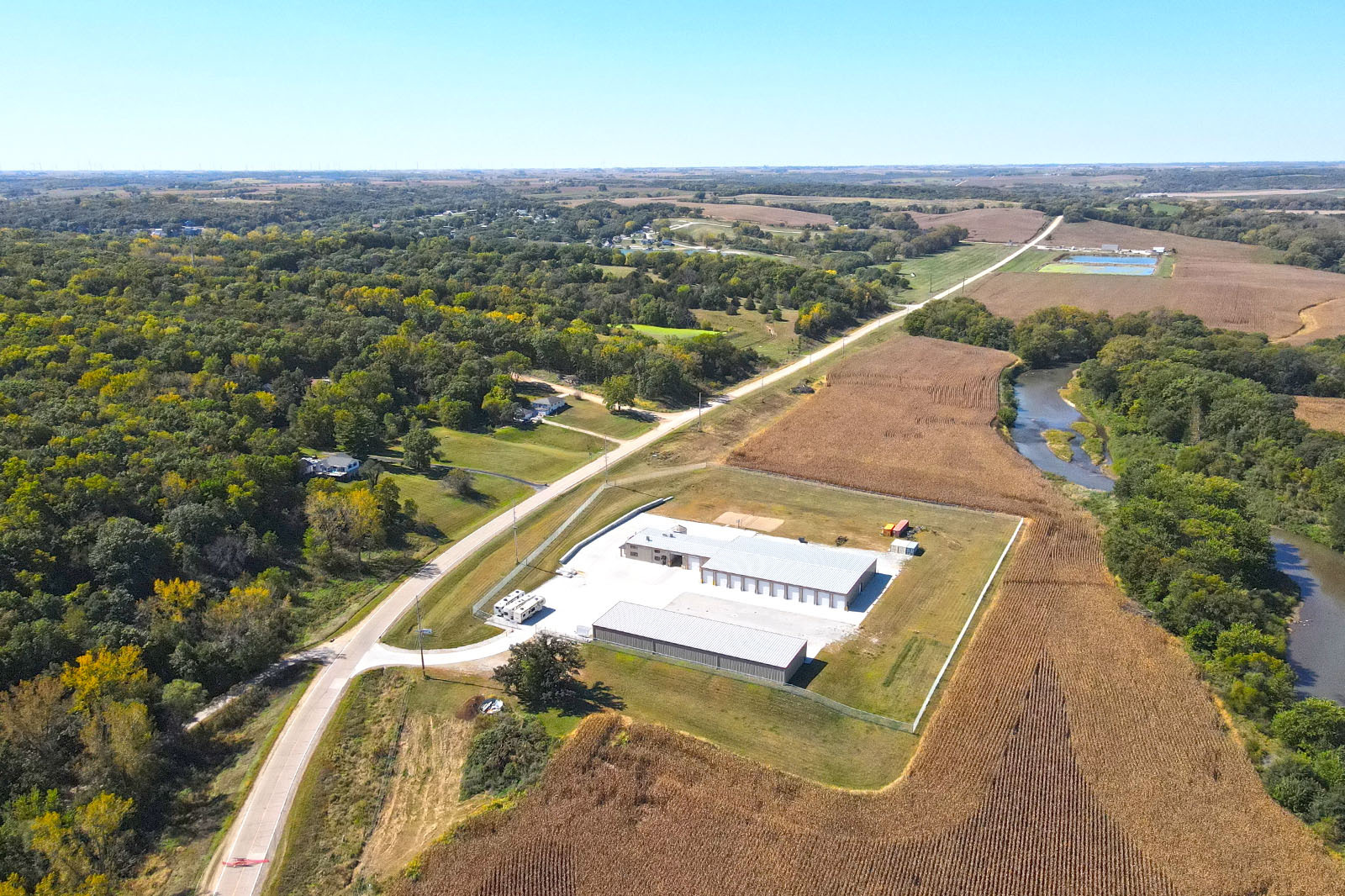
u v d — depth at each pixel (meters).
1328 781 64.62
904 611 93.25
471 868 58.81
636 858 58.81
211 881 60.81
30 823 59.12
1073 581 97.25
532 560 106.56
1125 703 74.81
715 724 74.44
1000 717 73.12
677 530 114.69
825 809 63.06
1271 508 118.69
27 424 106.50
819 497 126.31
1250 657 78.62
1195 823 61.00
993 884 55.94
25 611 78.81
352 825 65.88
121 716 66.94
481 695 79.88
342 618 94.25
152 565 89.75
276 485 111.00
